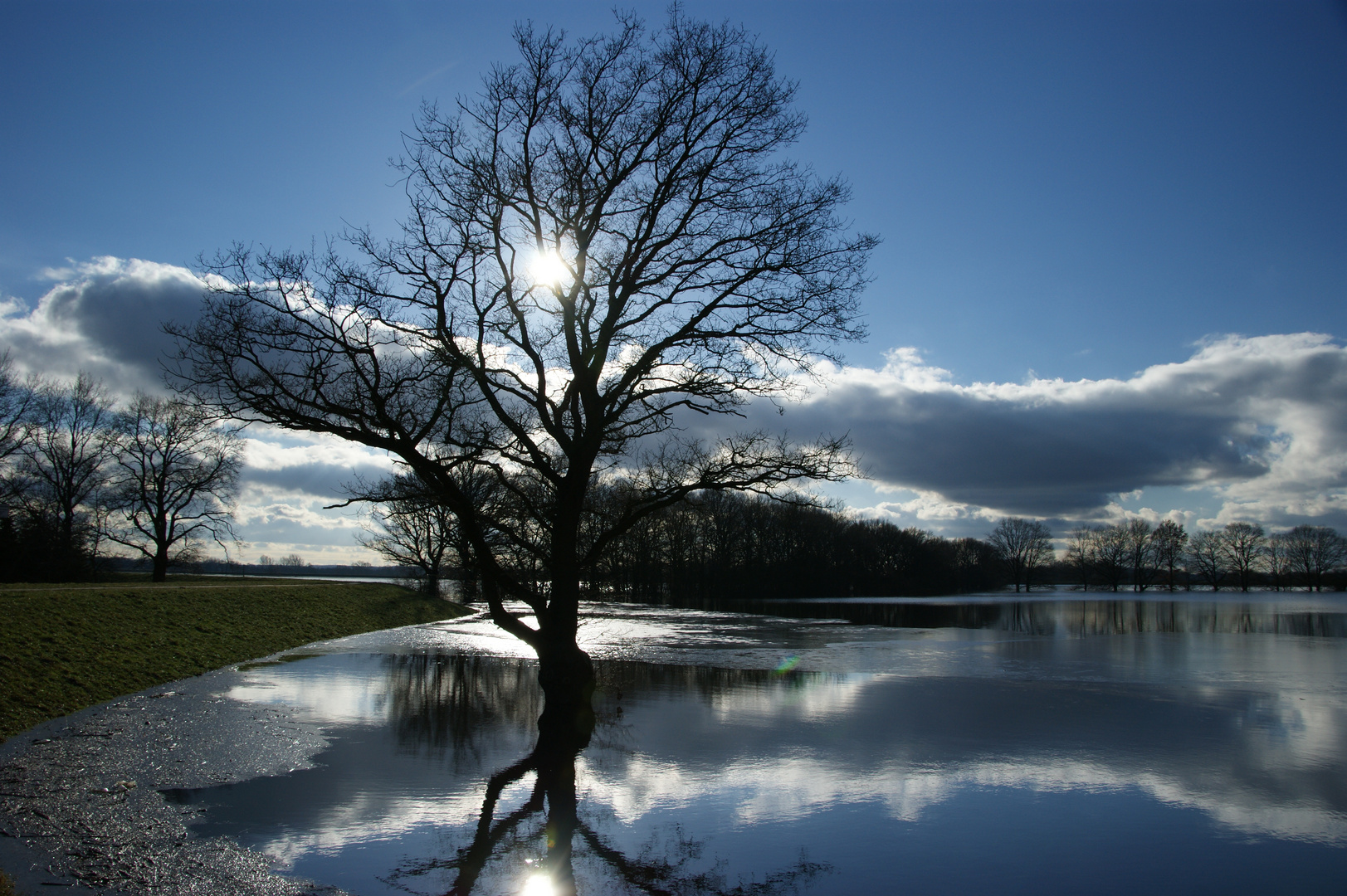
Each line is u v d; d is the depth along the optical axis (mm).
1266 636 43344
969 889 8711
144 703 17719
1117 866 9359
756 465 17359
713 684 22828
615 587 83938
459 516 17391
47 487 56656
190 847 9391
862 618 58469
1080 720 17625
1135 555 153875
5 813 10094
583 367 17562
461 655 29312
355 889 8508
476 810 11219
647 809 11375
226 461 59969
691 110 16922
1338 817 11078
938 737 15891
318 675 23266
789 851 9828
